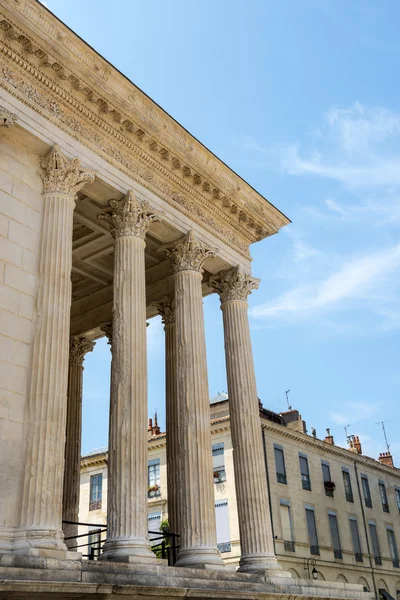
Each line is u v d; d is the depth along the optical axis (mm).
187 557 22422
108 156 24078
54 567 16516
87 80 23016
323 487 59719
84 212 27828
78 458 31344
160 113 25797
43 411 18688
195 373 25297
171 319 31234
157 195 26062
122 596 17344
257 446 27172
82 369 33812
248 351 28984
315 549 55375
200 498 23375
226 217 30156
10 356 18938
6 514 17391
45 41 21578
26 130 20969
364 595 27891
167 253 27781
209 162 28281
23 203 20875
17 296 19719
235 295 29875
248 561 24906
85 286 33750
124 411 21516
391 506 70312
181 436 24469
